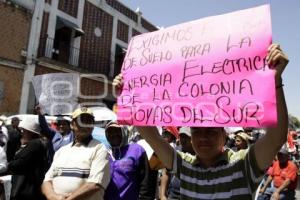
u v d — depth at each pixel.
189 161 2.62
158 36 2.98
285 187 6.81
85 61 20.97
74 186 3.79
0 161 5.42
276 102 2.27
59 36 19.62
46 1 18.36
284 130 2.26
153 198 4.38
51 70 18.66
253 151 2.36
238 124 2.38
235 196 2.36
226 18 2.62
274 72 2.26
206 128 2.51
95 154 3.93
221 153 2.53
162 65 2.85
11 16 16.52
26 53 17.17
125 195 4.19
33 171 4.65
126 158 4.32
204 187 2.46
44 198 4.67
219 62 2.56
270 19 2.41
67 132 6.75
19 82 16.92
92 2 21.33
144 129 2.82
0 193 5.49
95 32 21.69
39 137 5.01
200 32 2.73
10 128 8.26
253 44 2.43
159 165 4.41
